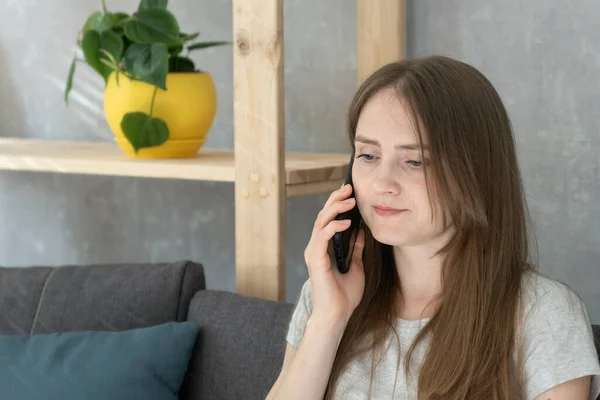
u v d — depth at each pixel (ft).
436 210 4.50
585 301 6.95
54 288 6.82
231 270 8.47
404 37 7.29
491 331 4.53
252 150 6.48
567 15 6.78
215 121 8.34
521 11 6.95
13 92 9.18
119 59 6.93
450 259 4.66
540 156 6.99
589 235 6.88
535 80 6.95
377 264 5.02
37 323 6.75
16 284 6.95
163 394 6.11
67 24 8.86
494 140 4.62
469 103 4.56
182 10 8.38
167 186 8.65
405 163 4.54
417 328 4.76
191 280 6.63
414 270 4.84
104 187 8.92
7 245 9.45
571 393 4.33
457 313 4.60
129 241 8.88
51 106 9.04
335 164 6.95
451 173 4.48
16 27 9.09
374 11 7.27
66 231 9.15
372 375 4.75
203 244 8.57
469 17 7.16
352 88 7.73
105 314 6.61
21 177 9.28
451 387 4.49
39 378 6.17
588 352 4.39
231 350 6.07
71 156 7.32
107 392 6.07
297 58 7.96
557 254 7.01
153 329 6.25
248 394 5.91
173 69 7.20
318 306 4.91
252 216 6.56
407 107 4.51
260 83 6.40
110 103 7.11
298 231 8.11
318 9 7.80
